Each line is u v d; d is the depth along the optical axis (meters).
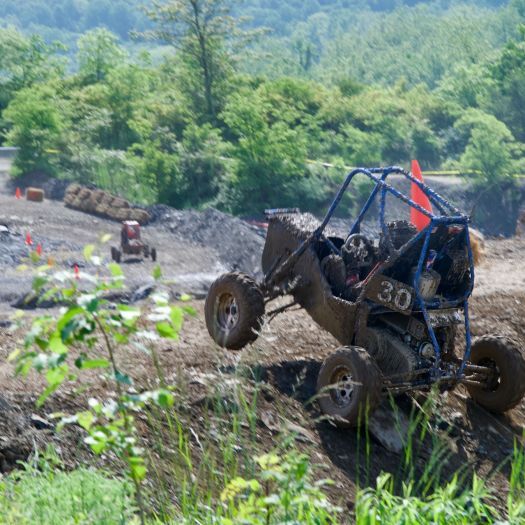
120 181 91.94
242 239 52.88
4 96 145.50
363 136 122.00
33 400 11.05
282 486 6.77
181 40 129.12
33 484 7.85
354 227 13.73
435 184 123.38
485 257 26.22
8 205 64.25
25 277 39.38
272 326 16.14
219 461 10.05
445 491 8.38
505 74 163.12
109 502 7.30
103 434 5.82
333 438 12.22
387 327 13.07
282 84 140.00
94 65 152.12
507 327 17.61
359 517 7.48
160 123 121.44
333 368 12.24
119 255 46.41
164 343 14.33
